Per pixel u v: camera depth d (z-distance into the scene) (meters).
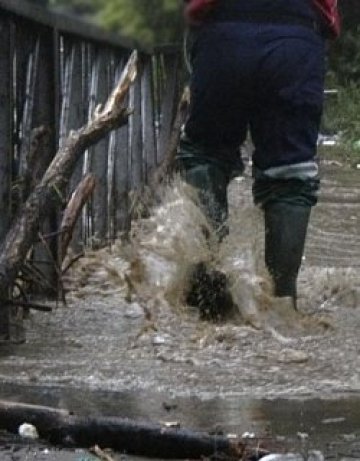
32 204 8.75
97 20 13.48
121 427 6.74
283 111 10.03
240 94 10.07
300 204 10.09
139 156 15.22
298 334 9.75
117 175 14.02
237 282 9.95
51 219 10.33
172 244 10.19
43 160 10.34
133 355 9.00
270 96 10.04
